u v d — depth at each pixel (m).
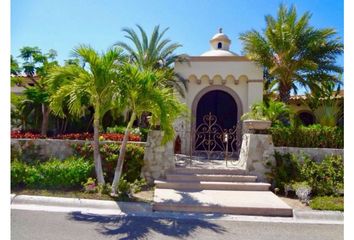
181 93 16.67
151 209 7.91
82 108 9.86
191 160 12.57
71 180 9.24
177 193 9.19
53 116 19.12
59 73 8.98
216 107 17.17
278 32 15.62
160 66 18.52
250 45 16.48
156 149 10.80
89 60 8.52
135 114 8.98
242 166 11.33
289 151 11.02
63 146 10.87
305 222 7.36
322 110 13.85
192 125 16.92
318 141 11.30
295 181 9.99
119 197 8.57
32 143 10.92
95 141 9.17
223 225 6.92
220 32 21.47
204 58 17.02
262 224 7.10
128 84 8.46
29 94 17.55
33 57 17.62
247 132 11.71
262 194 9.38
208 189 9.86
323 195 9.53
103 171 10.34
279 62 16.20
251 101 16.48
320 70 16.30
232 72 16.80
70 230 6.17
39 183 9.23
